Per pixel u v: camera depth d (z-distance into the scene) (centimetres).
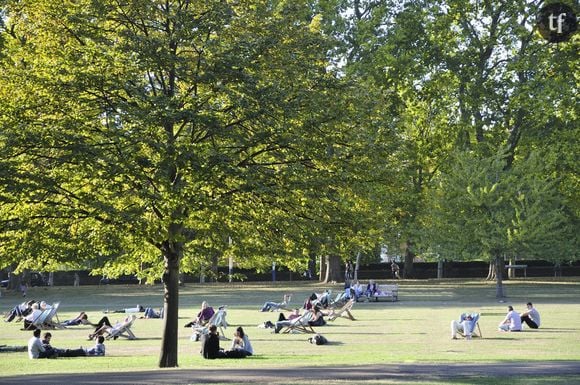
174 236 2011
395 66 6275
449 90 6384
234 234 2125
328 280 6956
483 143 6294
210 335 2322
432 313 3969
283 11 2411
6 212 2050
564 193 6378
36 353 2388
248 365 1973
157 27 2236
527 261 8344
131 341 2919
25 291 6200
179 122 2028
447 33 6438
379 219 2427
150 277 2783
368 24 6425
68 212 1989
